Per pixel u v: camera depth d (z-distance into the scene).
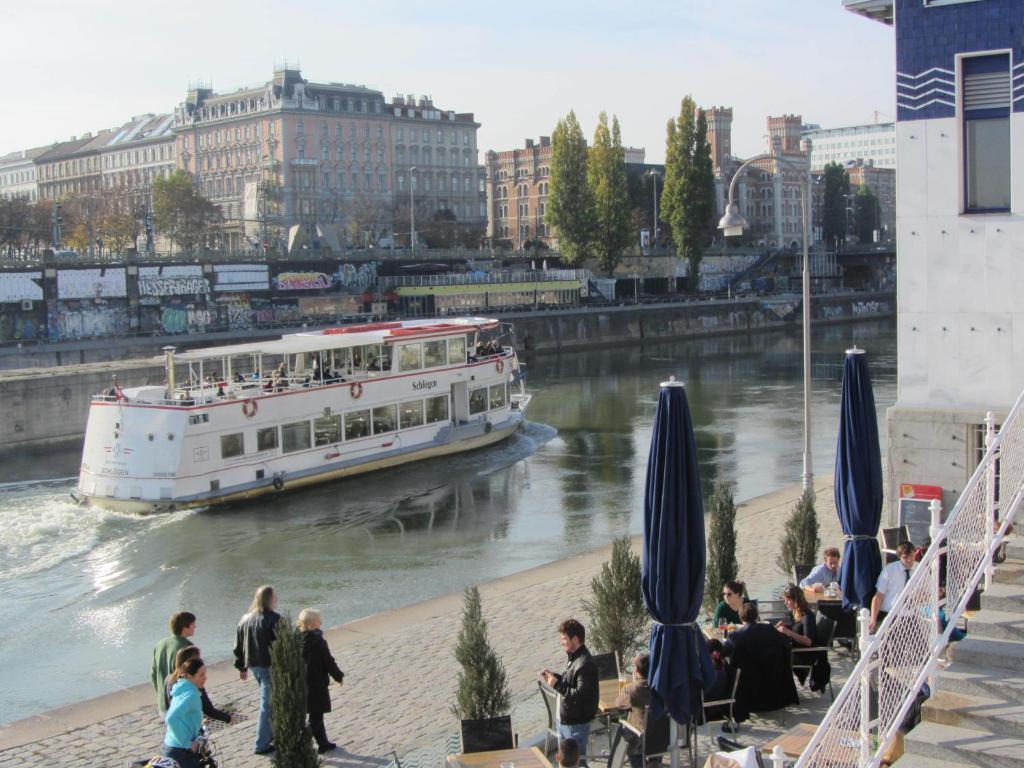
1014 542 13.44
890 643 10.64
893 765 10.21
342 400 48.72
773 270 174.88
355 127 182.25
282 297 110.00
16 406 60.97
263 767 15.45
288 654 12.02
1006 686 10.82
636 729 12.84
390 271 124.00
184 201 151.12
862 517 16.56
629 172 184.88
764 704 14.51
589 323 128.12
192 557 35.97
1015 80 19.08
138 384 67.94
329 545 37.41
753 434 60.06
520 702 17.64
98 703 18.75
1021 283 19.44
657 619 12.49
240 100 181.50
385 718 17.34
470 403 55.91
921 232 20.20
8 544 37.75
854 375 16.62
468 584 31.62
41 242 145.00
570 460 53.84
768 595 23.33
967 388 20.11
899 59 20.08
